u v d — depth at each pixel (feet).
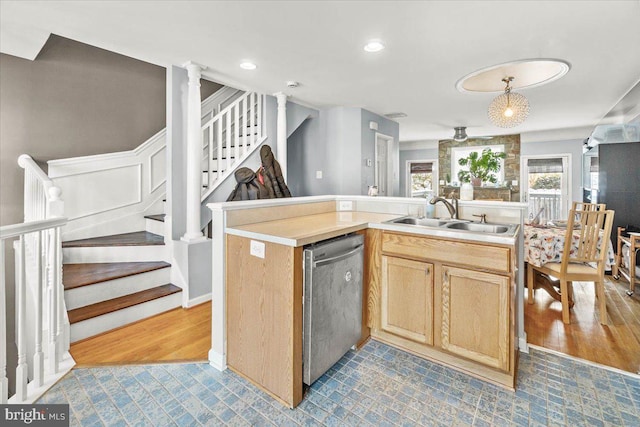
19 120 10.14
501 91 12.64
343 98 13.78
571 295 10.01
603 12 6.75
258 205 7.57
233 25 7.39
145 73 12.85
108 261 10.37
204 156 13.96
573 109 15.38
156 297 9.21
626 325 8.79
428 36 7.91
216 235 6.81
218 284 6.76
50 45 10.61
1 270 4.95
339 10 6.73
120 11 6.82
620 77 10.91
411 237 7.07
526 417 5.31
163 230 11.39
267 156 11.73
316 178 16.30
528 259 9.79
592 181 17.47
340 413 5.41
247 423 5.18
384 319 7.53
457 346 6.52
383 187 18.29
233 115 14.92
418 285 6.98
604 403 5.64
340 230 6.63
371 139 16.42
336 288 6.42
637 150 13.33
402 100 14.06
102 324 8.10
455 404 5.63
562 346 7.65
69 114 11.05
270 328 5.87
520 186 23.77
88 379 6.26
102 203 11.69
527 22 7.20
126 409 5.45
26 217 9.60
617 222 13.61
